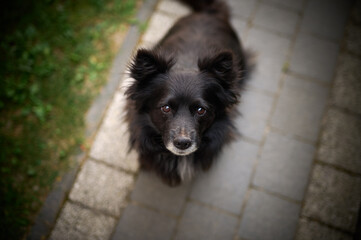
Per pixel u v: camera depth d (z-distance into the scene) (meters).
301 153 1.54
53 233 1.42
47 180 1.48
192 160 1.38
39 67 1.62
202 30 1.45
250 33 1.70
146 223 1.45
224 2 1.60
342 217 1.46
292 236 1.44
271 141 1.55
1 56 1.64
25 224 1.43
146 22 1.70
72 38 1.67
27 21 1.69
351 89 1.62
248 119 1.58
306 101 1.61
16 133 1.54
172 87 1.22
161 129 1.25
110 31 1.69
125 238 1.43
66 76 1.62
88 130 1.55
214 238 1.44
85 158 1.51
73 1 1.73
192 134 1.21
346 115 1.59
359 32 1.71
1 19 1.69
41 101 1.58
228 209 1.47
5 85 1.59
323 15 1.73
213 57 1.21
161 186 1.49
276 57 1.67
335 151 1.54
